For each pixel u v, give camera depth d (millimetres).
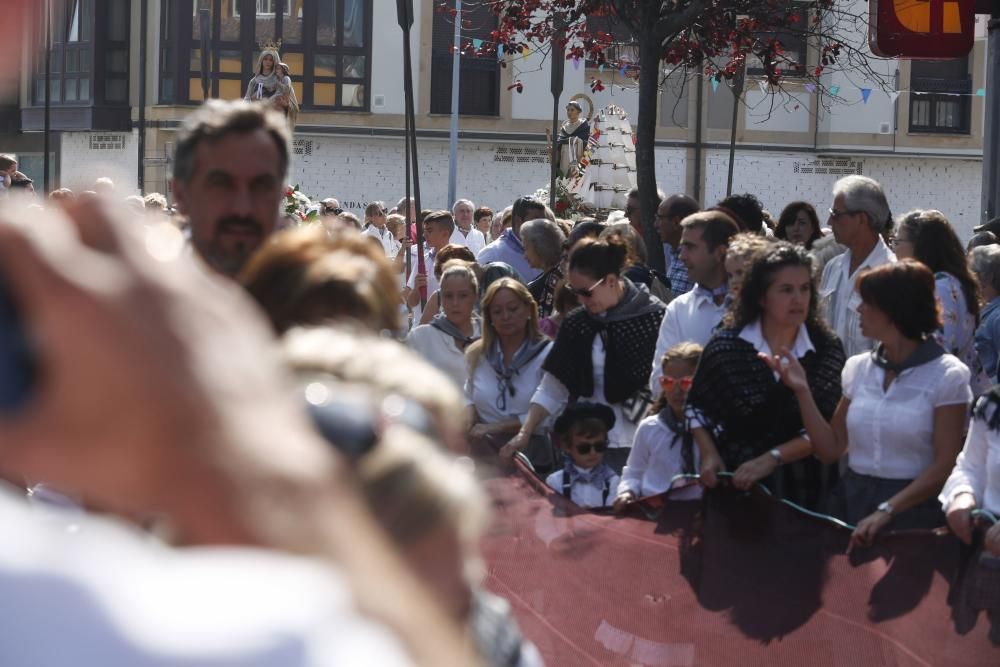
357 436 1407
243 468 628
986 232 10297
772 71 15641
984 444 5141
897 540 5215
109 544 593
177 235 731
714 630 5367
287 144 3812
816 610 5293
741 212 9102
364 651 585
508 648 1901
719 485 5516
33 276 626
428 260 14070
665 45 13812
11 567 570
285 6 34812
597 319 6820
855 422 5605
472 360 7188
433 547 1420
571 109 21500
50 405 624
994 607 4965
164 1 35188
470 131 35125
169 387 629
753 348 5766
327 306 2457
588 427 6500
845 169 36469
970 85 36438
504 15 16766
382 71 35000
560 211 19359
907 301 5496
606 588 5441
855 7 29312
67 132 36844
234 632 567
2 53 606
